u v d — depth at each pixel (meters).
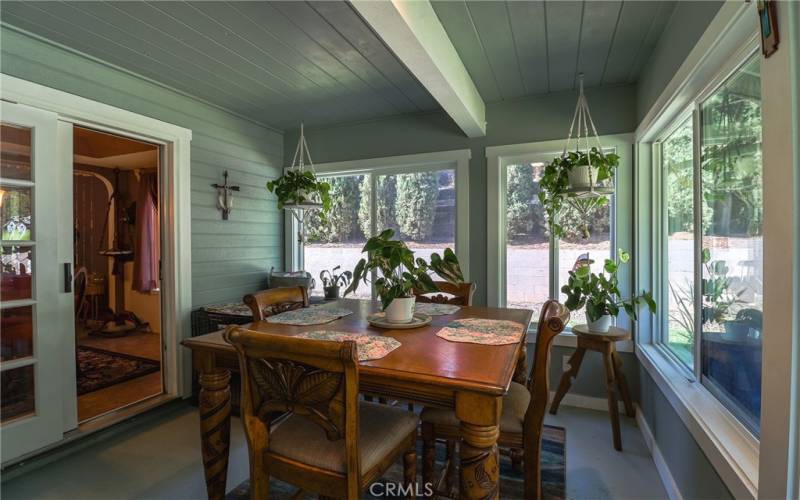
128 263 4.95
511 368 1.20
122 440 2.38
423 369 1.17
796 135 0.79
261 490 1.25
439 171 3.34
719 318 1.59
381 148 3.47
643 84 2.48
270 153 3.71
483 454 1.10
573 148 2.85
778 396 0.85
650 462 2.09
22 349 2.07
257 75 2.58
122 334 4.68
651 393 2.24
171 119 2.80
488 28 2.01
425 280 1.70
